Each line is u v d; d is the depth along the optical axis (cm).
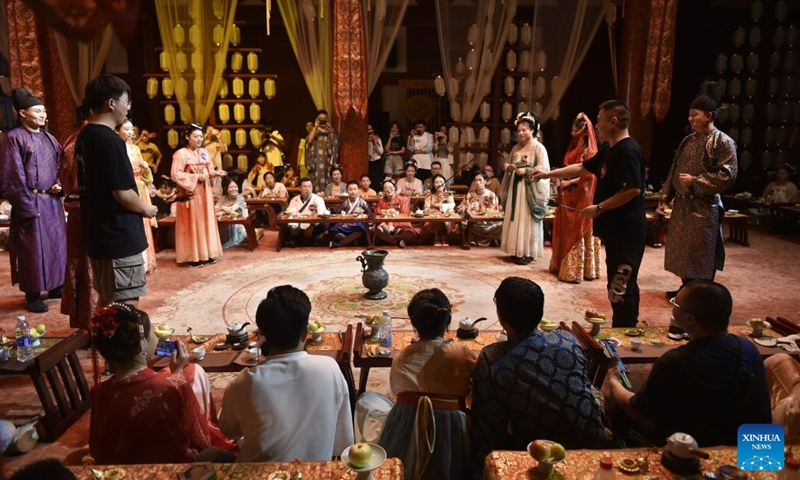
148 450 219
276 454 214
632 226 396
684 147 525
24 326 353
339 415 232
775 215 939
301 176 1138
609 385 262
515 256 744
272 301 221
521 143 728
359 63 941
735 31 1198
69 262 448
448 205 866
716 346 213
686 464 195
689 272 525
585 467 201
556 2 1036
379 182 1122
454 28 1084
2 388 400
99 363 434
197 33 1006
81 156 367
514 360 224
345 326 515
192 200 718
